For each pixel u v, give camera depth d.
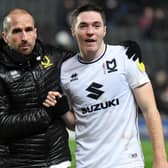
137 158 11.34
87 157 11.45
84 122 11.51
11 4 48.53
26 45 11.28
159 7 50.28
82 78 11.51
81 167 11.50
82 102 11.51
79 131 11.59
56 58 11.73
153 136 11.21
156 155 11.14
